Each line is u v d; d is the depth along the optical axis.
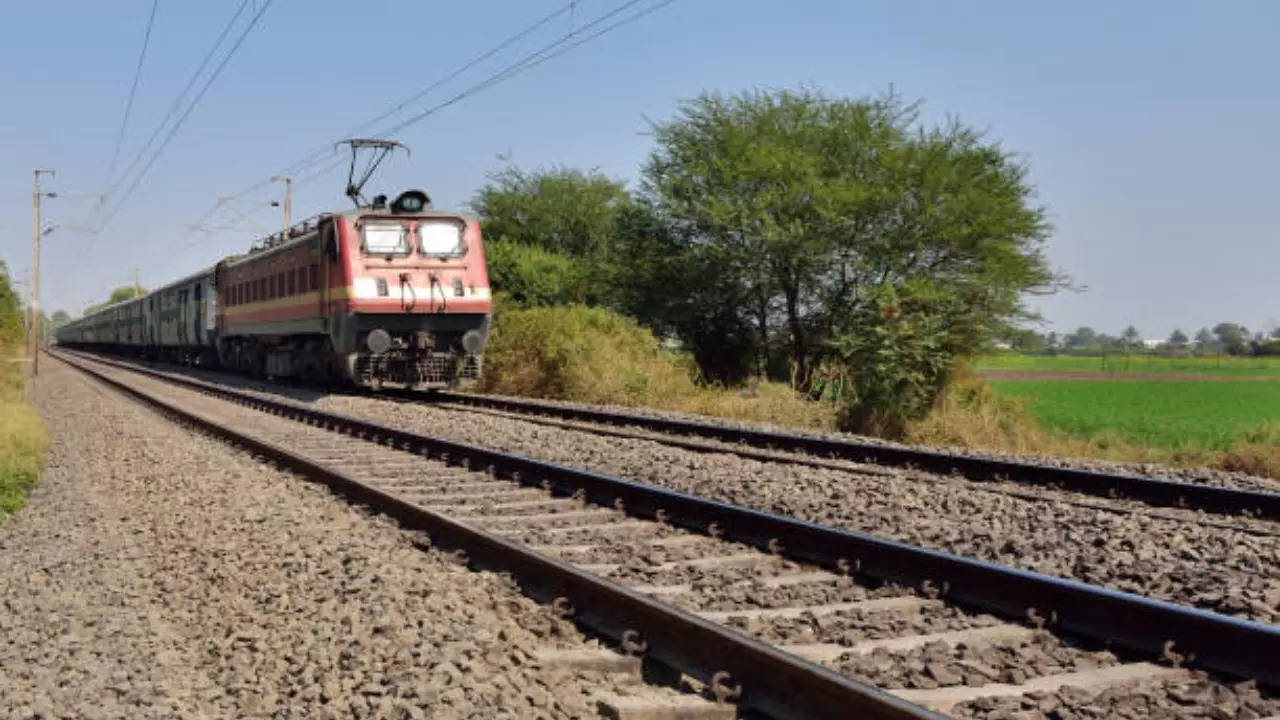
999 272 30.58
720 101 35.38
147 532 9.45
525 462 11.65
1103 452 21.23
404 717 4.55
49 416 23.47
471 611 6.12
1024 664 5.27
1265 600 6.48
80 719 4.75
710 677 5.09
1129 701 4.78
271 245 32.09
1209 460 19.08
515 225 47.19
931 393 24.97
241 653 5.67
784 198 31.89
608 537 8.58
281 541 8.41
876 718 4.21
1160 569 7.30
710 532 8.55
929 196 31.47
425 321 24.11
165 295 50.84
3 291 54.78
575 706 4.75
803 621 6.02
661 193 34.62
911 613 6.33
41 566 8.17
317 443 15.97
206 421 18.25
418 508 8.80
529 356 29.25
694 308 34.31
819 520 9.36
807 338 33.47
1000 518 9.31
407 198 24.47
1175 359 138.62
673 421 18.06
